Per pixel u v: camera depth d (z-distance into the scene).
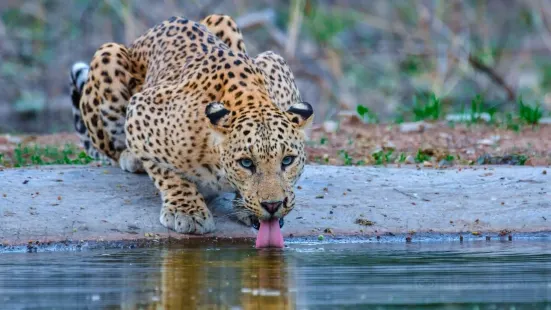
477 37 29.81
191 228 10.68
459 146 15.56
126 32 26.50
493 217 11.39
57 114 27.14
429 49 27.14
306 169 12.66
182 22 12.45
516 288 7.78
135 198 11.49
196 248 10.11
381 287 7.85
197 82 10.96
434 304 7.14
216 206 11.56
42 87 27.83
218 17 13.09
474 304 7.15
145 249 10.05
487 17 31.02
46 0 28.64
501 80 26.14
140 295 7.51
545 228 11.18
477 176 12.51
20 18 29.12
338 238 10.76
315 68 27.53
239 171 9.98
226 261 9.20
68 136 17.91
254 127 9.92
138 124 11.16
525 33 31.09
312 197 11.71
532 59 30.58
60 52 28.11
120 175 12.23
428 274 8.43
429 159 14.56
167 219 10.80
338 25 28.09
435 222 11.23
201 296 7.46
